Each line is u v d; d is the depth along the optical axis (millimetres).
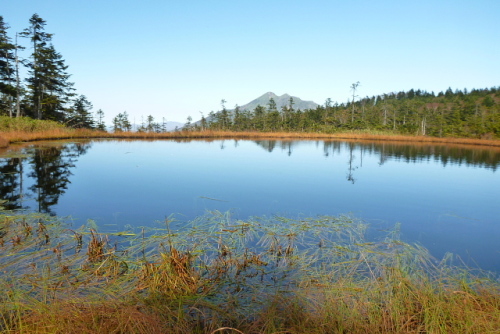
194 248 4418
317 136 40406
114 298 3098
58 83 36594
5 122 23016
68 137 27906
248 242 4871
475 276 3842
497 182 10961
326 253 4473
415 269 3977
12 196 7395
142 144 25109
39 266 3797
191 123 54969
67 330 2453
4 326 2564
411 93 104000
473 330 2588
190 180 10141
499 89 82938
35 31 32469
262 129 53000
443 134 43906
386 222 6195
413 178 11602
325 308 2941
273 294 3283
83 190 8312
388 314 2898
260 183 9883
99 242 4332
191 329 2613
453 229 5855
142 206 6867
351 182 10484
